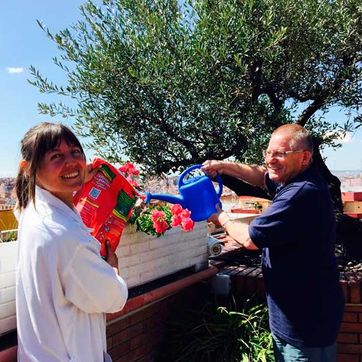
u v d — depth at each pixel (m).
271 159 2.33
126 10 3.75
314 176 2.28
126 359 2.93
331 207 2.30
